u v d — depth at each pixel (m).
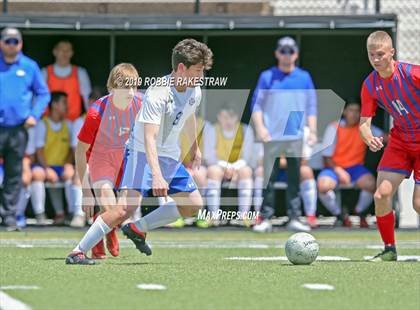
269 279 19.83
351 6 44.16
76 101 39.41
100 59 42.31
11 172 36.53
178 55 22.09
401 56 43.84
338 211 39.28
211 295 17.38
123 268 21.78
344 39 42.06
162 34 41.84
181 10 44.03
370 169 41.31
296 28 40.50
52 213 41.47
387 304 16.58
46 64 42.12
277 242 32.78
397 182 24.61
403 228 39.34
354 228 38.62
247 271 21.36
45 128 38.69
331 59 42.12
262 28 40.59
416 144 24.19
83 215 38.16
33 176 38.44
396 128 24.48
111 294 17.34
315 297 17.27
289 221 37.94
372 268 22.27
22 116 36.22
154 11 44.00
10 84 36.03
